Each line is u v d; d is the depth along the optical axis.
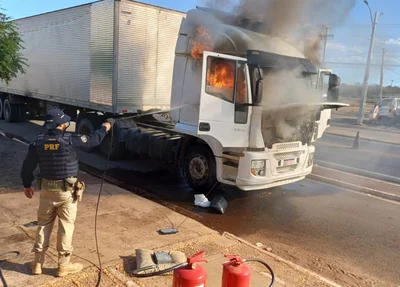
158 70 9.05
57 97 10.77
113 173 8.01
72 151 3.31
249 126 5.87
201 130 5.50
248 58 5.61
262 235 5.18
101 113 9.31
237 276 2.70
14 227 4.40
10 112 14.11
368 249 4.91
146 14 8.55
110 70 8.30
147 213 5.22
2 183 6.15
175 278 2.67
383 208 6.66
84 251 3.95
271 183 6.21
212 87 5.52
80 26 9.29
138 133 8.04
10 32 9.46
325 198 7.10
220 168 6.19
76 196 3.37
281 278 3.75
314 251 4.76
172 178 7.85
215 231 4.87
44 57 11.30
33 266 3.38
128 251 4.02
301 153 6.59
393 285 4.03
